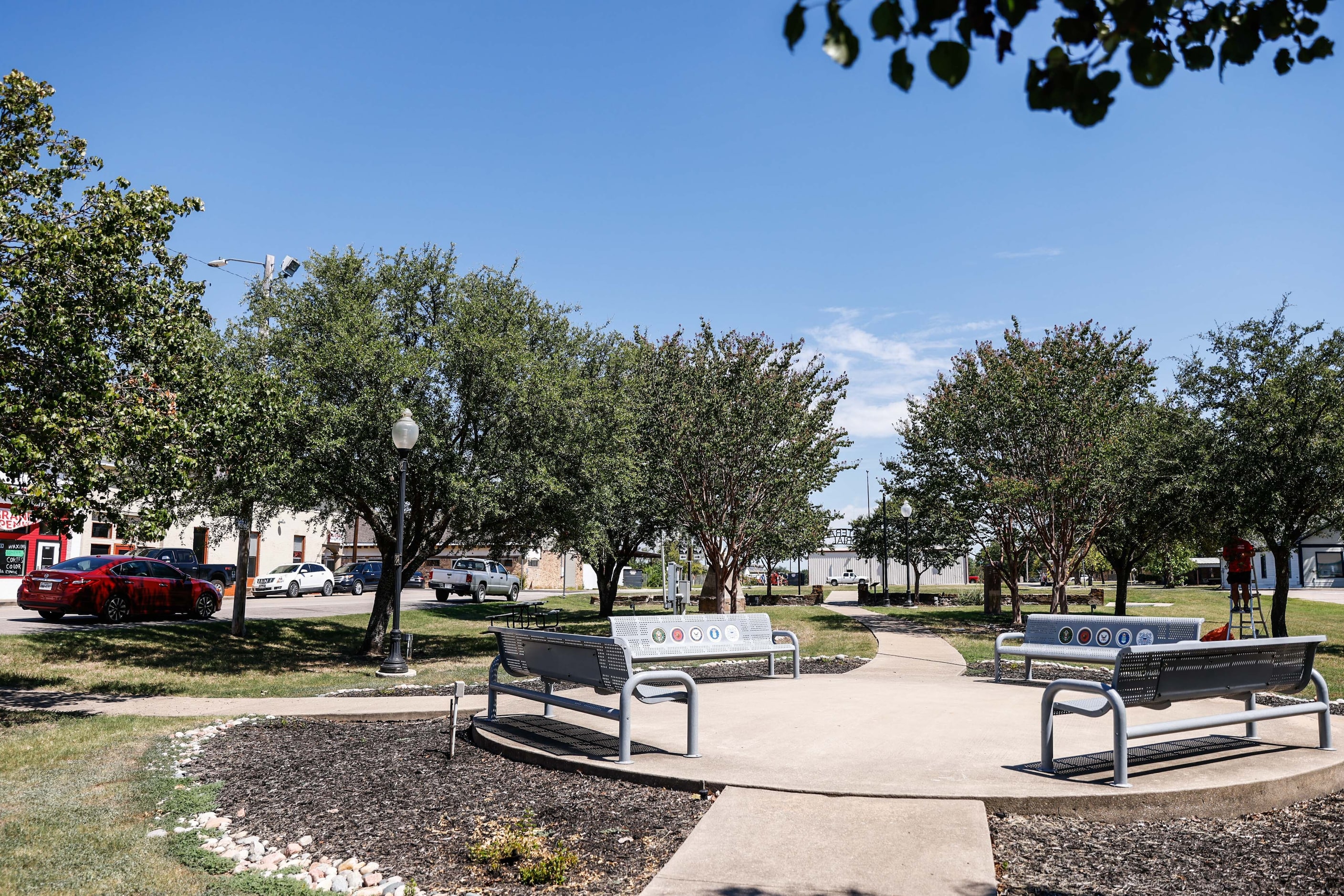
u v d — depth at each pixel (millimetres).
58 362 9680
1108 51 2346
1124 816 5410
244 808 5867
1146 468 18438
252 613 28672
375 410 15633
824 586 56156
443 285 18359
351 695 11969
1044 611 28859
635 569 52062
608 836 5098
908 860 4535
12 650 15336
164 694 12367
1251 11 2662
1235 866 4625
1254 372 16609
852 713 8828
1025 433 20656
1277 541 16969
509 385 16328
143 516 10609
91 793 6320
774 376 20156
